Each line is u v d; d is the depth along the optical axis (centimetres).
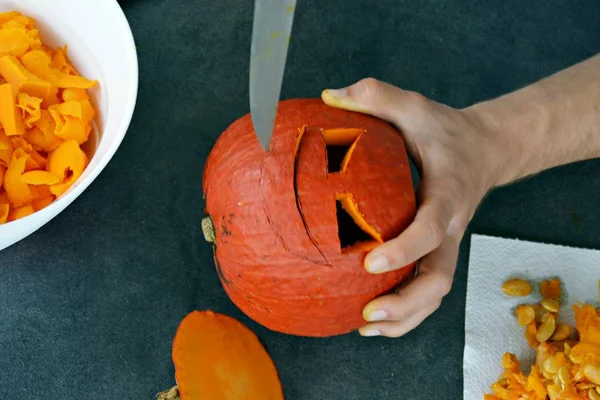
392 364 84
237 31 100
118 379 80
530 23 105
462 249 89
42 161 77
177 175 90
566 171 95
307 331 69
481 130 77
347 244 64
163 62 96
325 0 103
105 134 76
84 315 83
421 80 100
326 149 65
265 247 61
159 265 86
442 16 104
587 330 80
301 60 99
